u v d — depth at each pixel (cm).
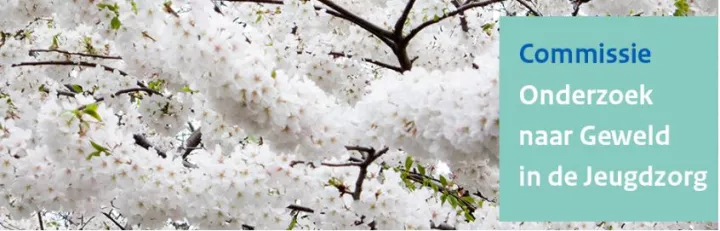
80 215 722
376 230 417
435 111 292
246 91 312
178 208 400
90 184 388
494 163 300
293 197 401
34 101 566
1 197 410
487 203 484
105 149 356
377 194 406
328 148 337
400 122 304
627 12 503
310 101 326
